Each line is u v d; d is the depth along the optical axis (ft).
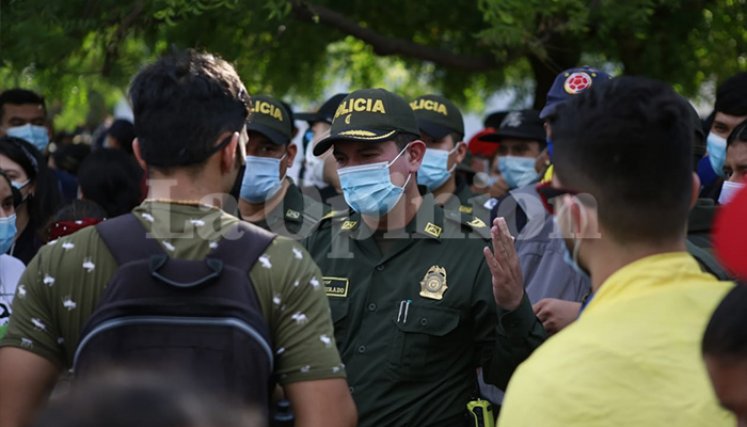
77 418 3.78
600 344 5.74
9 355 7.33
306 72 24.40
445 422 10.32
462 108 30.12
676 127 6.12
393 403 10.30
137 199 16.71
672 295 5.91
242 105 7.75
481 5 17.29
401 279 10.59
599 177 6.14
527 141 17.84
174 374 4.14
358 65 27.17
